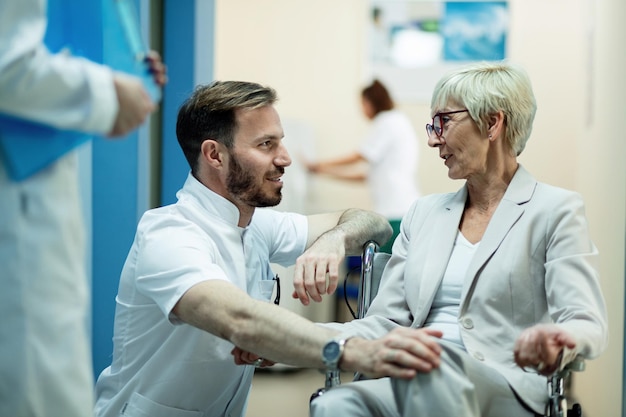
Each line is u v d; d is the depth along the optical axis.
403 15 6.09
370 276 2.11
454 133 1.84
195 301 1.68
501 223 1.82
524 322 1.77
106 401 2.04
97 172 2.97
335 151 6.25
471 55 6.01
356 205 6.15
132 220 2.98
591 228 3.86
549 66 5.84
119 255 2.99
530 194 1.83
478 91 1.82
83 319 1.48
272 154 1.95
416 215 2.03
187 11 3.46
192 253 1.78
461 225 1.93
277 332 1.58
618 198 2.97
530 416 1.66
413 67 6.11
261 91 1.96
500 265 1.78
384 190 5.60
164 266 1.76
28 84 1.26
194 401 1.96
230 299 1.64
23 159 1.35
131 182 2.98
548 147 5.81
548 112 5.82
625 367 2.69
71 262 1.44
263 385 4.31
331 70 6.23
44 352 1.39
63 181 1.43
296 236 2.25
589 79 4.14
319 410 1.58
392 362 1.47
